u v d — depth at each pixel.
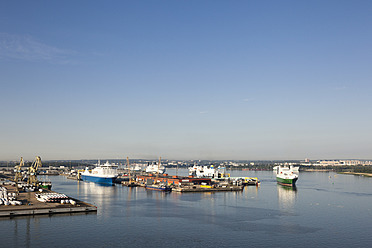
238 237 118.88
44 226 127.06
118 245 107.50
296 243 112.88
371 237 120.75
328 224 140.62
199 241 113.38
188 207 180.50
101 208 171.38
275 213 164.62
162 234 121.25
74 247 104.50
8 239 110.12
